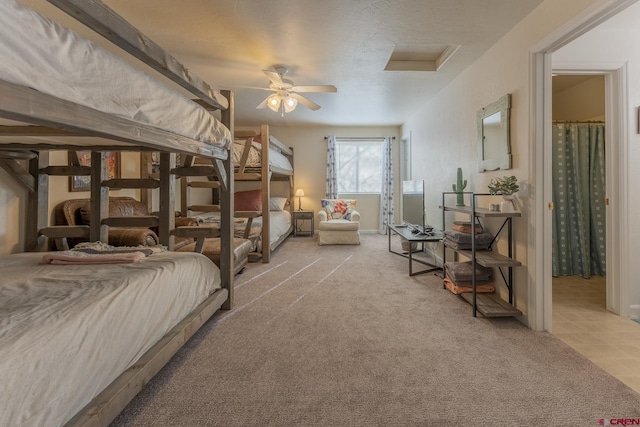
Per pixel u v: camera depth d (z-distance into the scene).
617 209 2.51
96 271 1.69
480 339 2.08
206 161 4.07
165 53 1.46
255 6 2.25
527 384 1.59
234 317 2.43
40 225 2.57
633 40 2.40
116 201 3.41
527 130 2.27
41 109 0.83
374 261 4.35
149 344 1.51
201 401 1.47
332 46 2.88
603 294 3.04
